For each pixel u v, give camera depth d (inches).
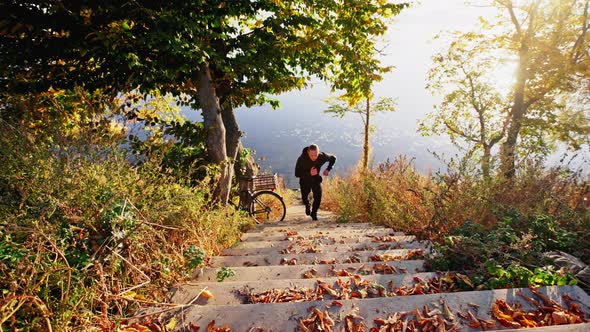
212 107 232.4
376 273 128.0
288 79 310.0
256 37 253.3
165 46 178.7
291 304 93.8
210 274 128.6
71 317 79.4
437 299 93.6
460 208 184.4
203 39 225.8
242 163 319.0
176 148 231.8
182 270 121.2
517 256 123.0
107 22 191.0
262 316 90.0
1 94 185.3
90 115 156.3
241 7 221.6
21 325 76.8
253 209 301.6
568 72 486.6
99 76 216.4
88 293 84.7
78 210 106.8
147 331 84.4
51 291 86.5
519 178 207.8
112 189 122.2
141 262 110.0
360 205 316.2
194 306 94.0
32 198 110.3
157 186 150.4
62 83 205.8
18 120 161.8
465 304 91.8
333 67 329.7
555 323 83.7
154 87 227.5
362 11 298.5
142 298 100.0
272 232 239.0
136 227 105.6
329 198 526.6
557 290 95.3
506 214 170.7
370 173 349.1
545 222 150.3
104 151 143.2
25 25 172.9
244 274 129.3
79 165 123.9
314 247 175.9
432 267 128.7
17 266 76.4
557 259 118.6
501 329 83.5
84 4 176.9
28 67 196.7
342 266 133.9
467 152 207.5
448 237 134.8
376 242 183.6
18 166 119.8
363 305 92.5
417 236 185.2
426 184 241.9
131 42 191.8
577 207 179.2
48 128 152.9
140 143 191.8
